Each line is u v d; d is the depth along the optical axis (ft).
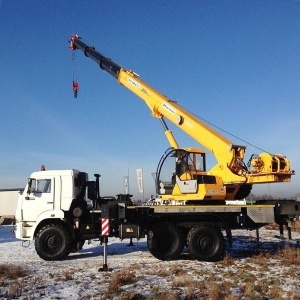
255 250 43.19
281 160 36.47
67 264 36.42
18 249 49.75
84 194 42.91
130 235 38.75
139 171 42.29
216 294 22.75
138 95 46.11
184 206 38.06
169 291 24.00
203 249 36.63
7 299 22.89
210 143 39.37
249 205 38.06
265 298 22.80
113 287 24.64
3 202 112.68
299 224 38.24
